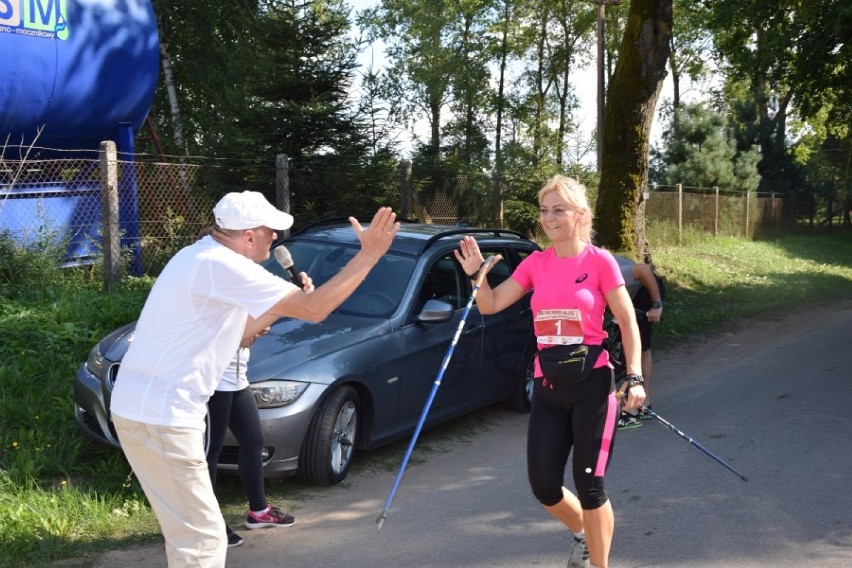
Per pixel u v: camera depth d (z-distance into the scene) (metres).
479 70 38.19
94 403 5.32
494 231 7.69
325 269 6.54
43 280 9.51
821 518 4.97
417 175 15.23
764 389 8.54
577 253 3.87
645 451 6.34
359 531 4.77
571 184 3.87
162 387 3.15
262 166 12.17
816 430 6.88
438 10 37.41
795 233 34.78
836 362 10.05
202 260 3.17
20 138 10.98
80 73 11.04
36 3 10.45
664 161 33.09
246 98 12.98
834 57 21.84
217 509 3.34
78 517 4.66
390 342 5.85
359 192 12.92
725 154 32.09
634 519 4.96
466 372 6.62
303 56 12.80
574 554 4.07
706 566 4.31
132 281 10.16
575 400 3.75
